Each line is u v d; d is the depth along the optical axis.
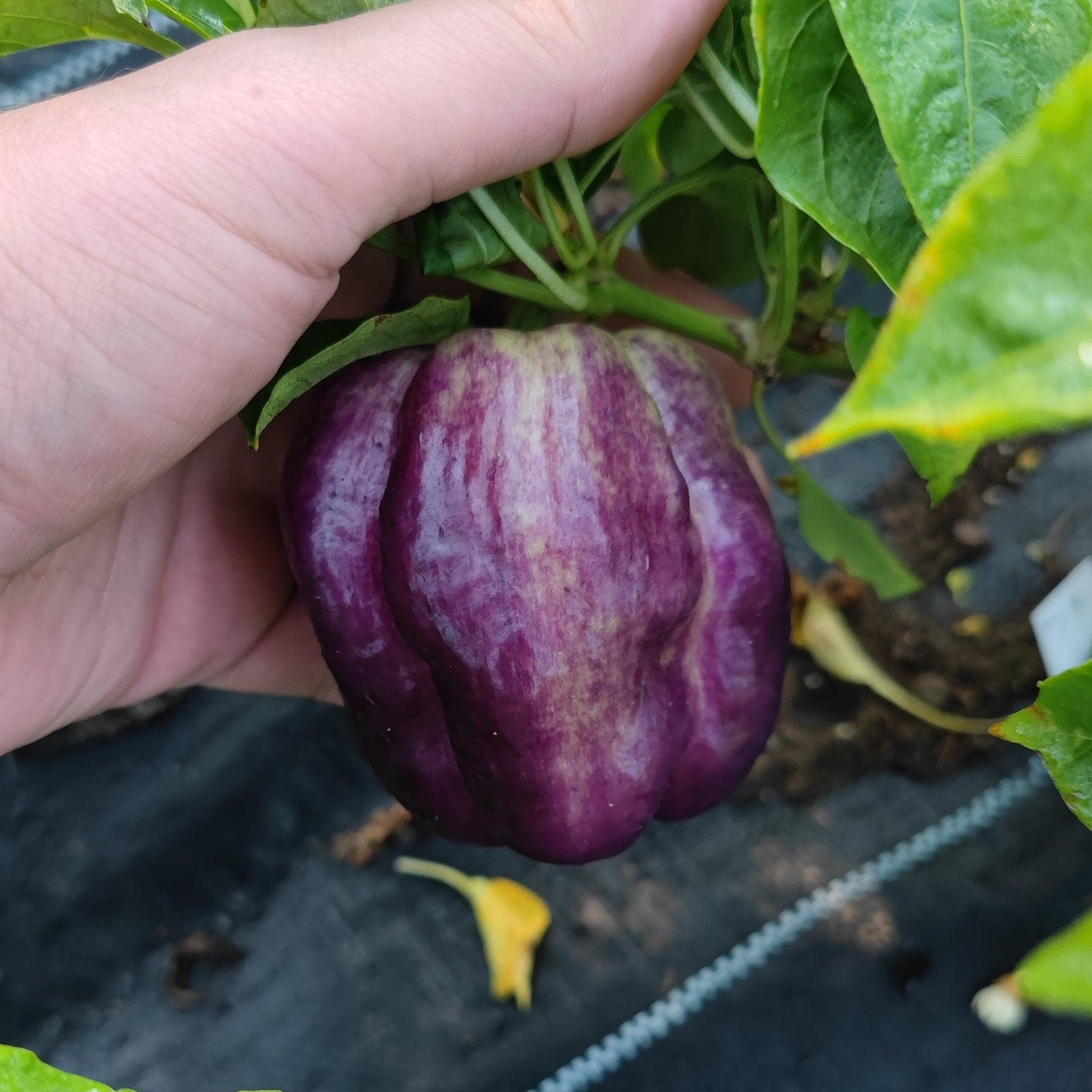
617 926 0.31
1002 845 0.31
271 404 0.17
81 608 0.25
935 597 0.34
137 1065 0.31
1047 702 0.12
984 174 0.06
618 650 0.18
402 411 0.18
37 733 0.26
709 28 0.16
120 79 0.16
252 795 0.34
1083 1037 0.29
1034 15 0.11
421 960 0.32
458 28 0.16
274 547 0.28
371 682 0.19
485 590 0.17
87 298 0.16
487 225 0.18
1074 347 0.06
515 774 0.18
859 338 0.18
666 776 0.19
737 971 0.31
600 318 0.20
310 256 0.17
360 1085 0.31
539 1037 0.31
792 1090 0.29
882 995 0.30
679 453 0.19
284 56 0.16
